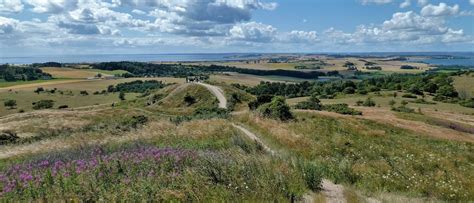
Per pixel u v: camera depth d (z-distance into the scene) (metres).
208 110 85.38
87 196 8.03
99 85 183.62
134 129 26.84
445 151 23.41
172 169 9.98
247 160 10.88
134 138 20.02
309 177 10.20
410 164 15.20
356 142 21.19
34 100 144.50
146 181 8.70
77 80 198.75
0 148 28.20
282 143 19.16
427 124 54.94
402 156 17.52
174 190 8.34
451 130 51.53
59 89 169.75
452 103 107.00
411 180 12.41
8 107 132.38
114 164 10.24
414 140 32.12
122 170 9.88
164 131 22.27
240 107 98.25
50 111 94.38
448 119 69.00
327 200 9.15
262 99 73.12
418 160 16.19
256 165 10.49
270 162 11.35
